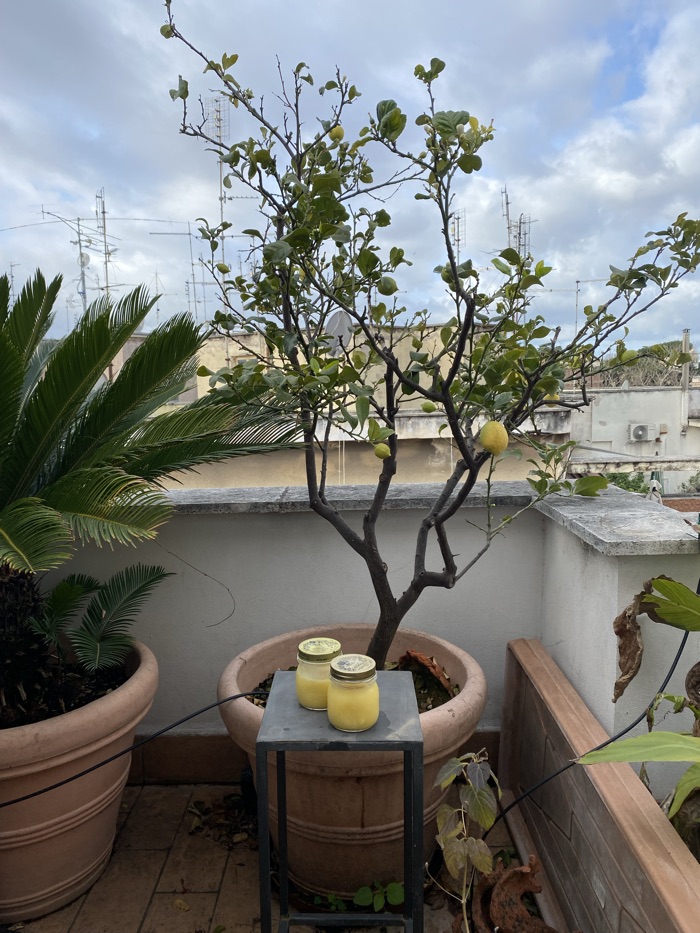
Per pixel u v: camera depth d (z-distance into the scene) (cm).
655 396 1812
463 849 151
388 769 171
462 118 131
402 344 394
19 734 173
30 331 235
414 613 253
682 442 1812
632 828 139
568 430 827
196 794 257
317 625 244
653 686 177
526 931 161
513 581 249
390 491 258
